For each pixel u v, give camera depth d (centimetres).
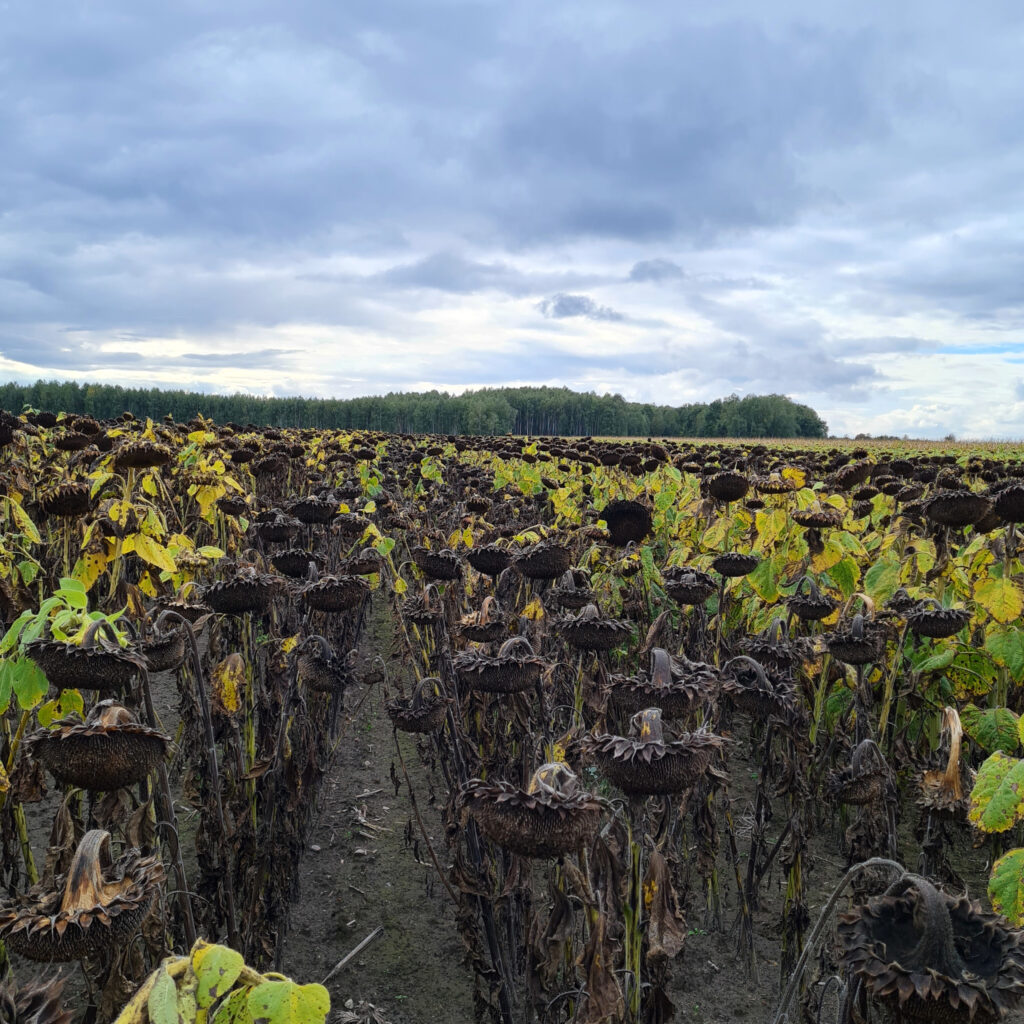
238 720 374
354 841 482
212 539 680
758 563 479
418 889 437
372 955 384
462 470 1122
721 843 471
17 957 354
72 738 191
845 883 204
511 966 358
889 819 330
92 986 259
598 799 191
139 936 235
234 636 439
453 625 423
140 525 355
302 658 351
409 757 595
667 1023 262
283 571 407
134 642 261
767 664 333
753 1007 353
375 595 1015
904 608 407
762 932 405
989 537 436
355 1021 321
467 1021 344
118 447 371
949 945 157
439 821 505
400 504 812
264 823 348
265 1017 104
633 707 233
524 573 365
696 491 721
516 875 285
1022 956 158
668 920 245
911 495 616
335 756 572
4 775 272
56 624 233
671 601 555
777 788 339
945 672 443
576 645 293
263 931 345
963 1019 149
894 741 412
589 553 535
